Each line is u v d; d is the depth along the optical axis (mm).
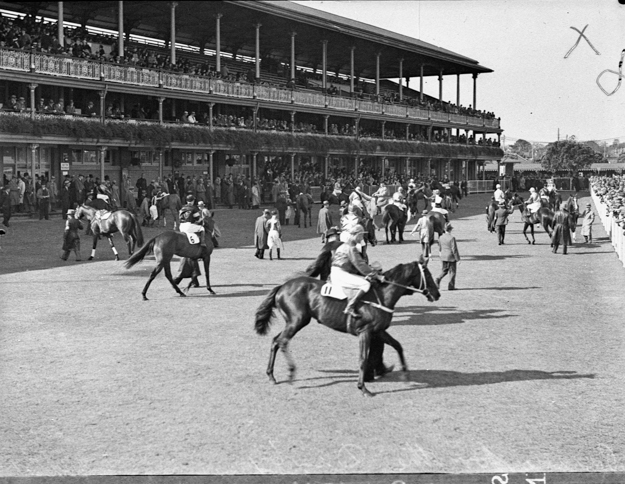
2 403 9891
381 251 28844
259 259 25828
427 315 16172
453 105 80125
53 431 8922
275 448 8359
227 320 15305
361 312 10562
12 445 8477
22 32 39719
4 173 39844
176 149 51188
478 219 46844
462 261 26141
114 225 24844
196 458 8094
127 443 8531
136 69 45000
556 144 75312
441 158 78875
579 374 11430
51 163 42719
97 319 15320
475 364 12016
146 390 10500
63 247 24438
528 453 8219
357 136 65562
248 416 9445
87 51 43781
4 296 17875
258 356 12438
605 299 18141
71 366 11727
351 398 10195
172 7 47938
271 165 58469
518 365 11953
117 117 44125
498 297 18531
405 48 69500
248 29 58469
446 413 9594
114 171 46812
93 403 9922
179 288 18625
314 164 63188
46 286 19391
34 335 13812
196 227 18219
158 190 38219
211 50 63562
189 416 9438
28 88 42156
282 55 71250
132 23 53781
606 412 9633
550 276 22312
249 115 58156
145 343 13273
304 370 11594
